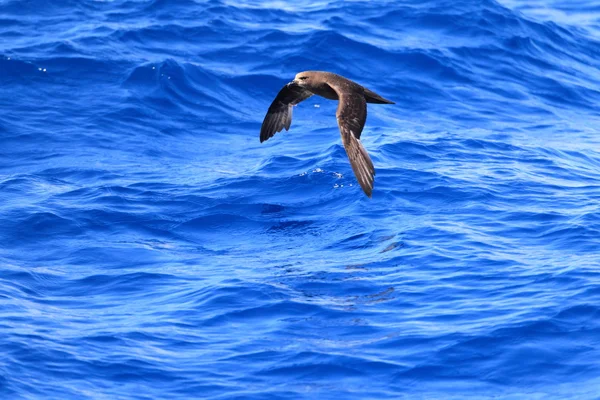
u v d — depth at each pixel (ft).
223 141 112.27
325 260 75.41
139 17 142.31
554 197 89.66
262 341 61.46
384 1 152.35
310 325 63.52
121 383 56.39
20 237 81.30
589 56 148.97
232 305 66.69
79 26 137.39
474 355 58.85
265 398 54.95
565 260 72.74
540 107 128.67
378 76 131.54
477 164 100.27
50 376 56.70
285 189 93.04
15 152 105.81
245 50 135.03
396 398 54.95
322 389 55.77
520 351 59.06
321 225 84.33
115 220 85.71
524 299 65.72
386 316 64.44
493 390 55.57
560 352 59.00
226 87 125.80
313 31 139.54
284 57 133.69
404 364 58.13
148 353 59.88
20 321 64.08
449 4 150.51
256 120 119.03
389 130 112.68
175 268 75.10
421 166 98.07
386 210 86.63
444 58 136.87
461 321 62.90
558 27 154.30
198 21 141.79
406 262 73.72
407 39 141.59
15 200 89.97
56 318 65.16
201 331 63.21
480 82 133.59
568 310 63.36
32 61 124.98
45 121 113.19
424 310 65.10
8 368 57.11
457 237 78.69
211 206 89.25
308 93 60.49
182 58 131.75
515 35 145.89
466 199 88.53
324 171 96.07
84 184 95.81
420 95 128.16
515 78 136.46
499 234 79.82
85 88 121.39
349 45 137.08
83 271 74.79
